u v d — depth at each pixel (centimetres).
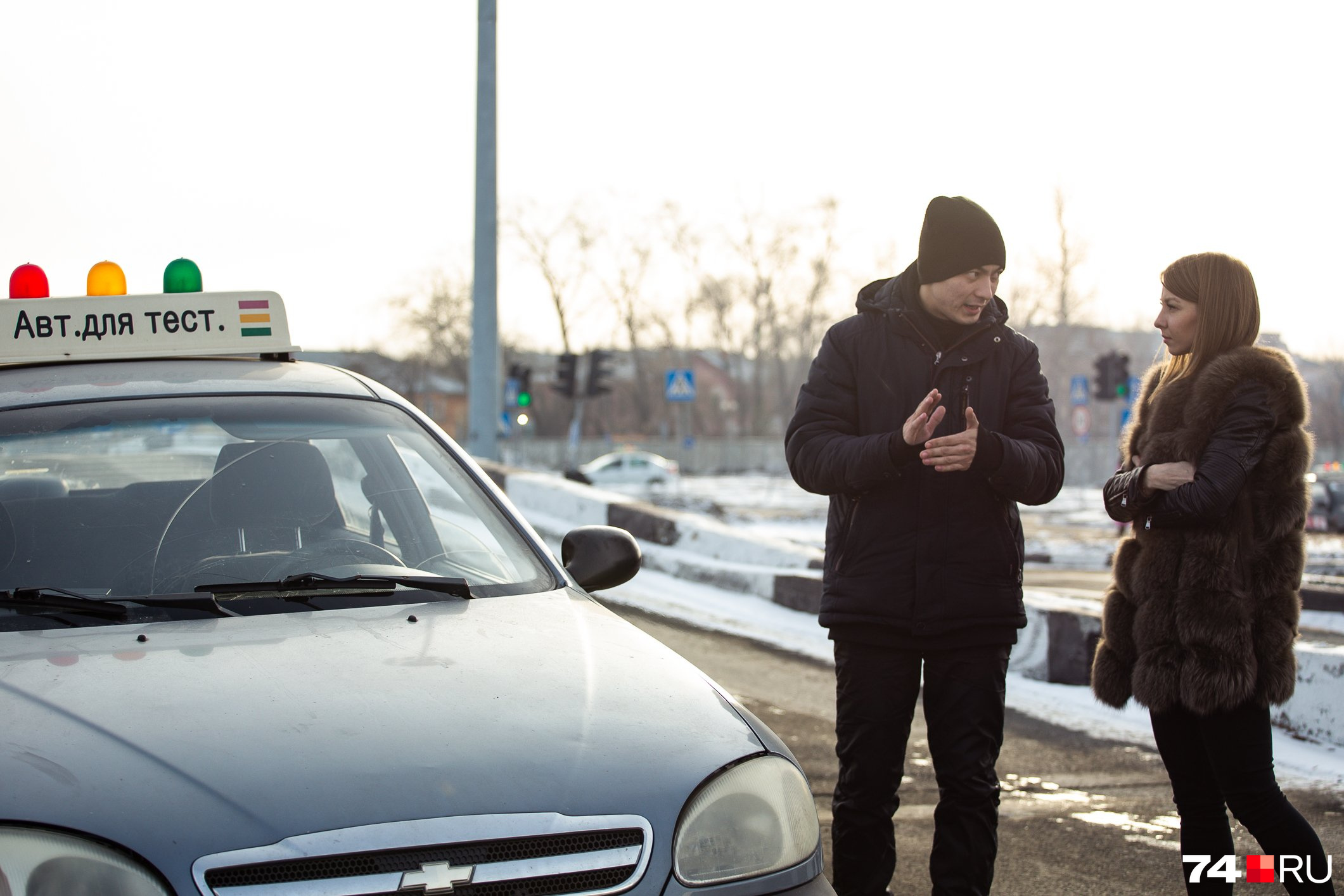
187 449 294
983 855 323
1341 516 2248
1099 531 2112
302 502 288
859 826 326
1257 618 301
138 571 263
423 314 6725
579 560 307
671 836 201
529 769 202
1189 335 316
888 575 321
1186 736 313
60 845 181
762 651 745
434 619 255
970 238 320
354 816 189
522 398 3053
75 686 214
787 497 3419
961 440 301
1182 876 388
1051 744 541
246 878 182
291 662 228
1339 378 5988
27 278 348
